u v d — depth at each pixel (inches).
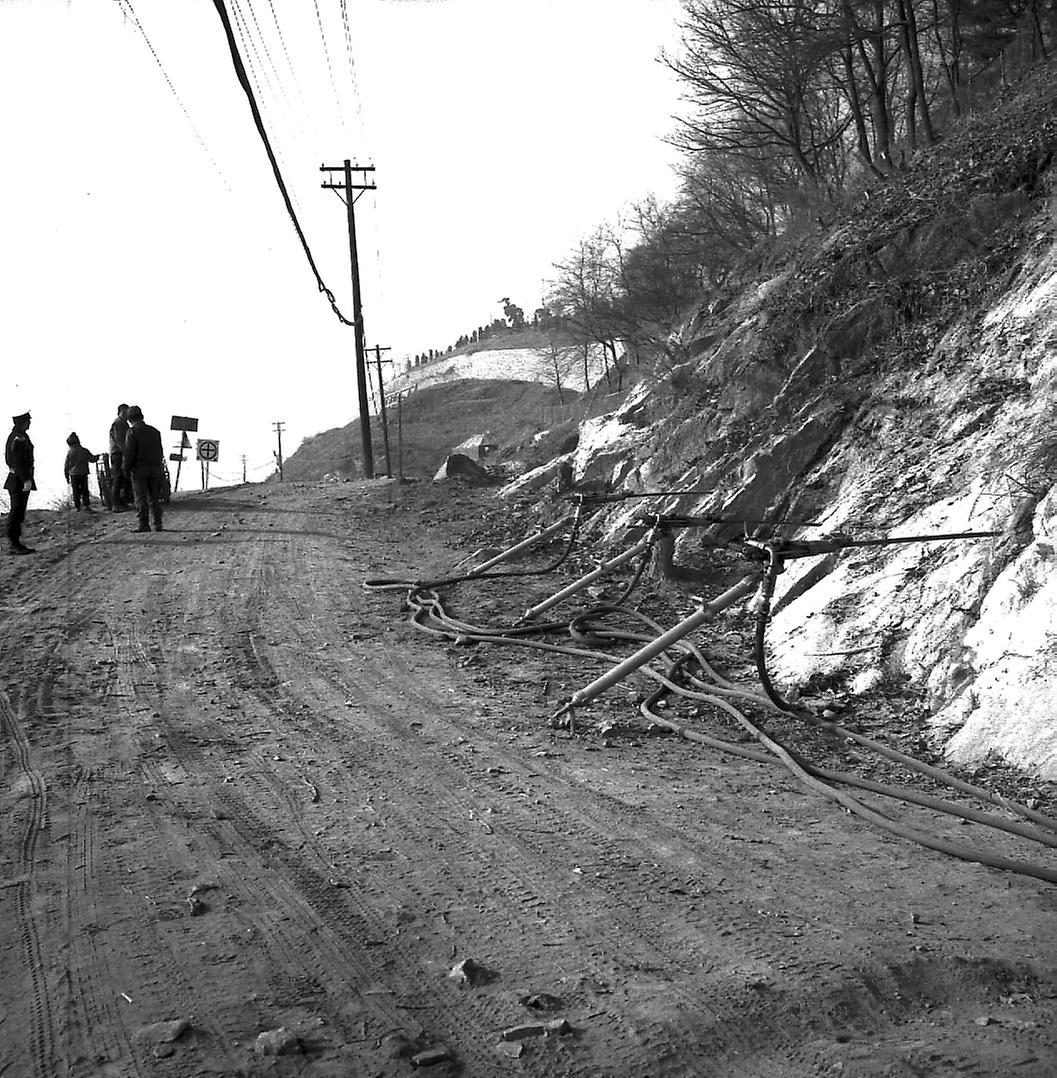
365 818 215.6
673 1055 129.7
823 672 313.4
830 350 510.0
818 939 160.2
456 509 759.7
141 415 681.0
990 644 274.4
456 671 347.6
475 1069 127.1
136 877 185.2
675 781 239.8
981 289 455.8
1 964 154.2
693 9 1064.8
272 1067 126.5
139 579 517.0
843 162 1146.7
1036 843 203.3
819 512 438.6
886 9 975.6
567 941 160.7
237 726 285.6
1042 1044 132.0
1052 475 304.2
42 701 310.0
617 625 400.8
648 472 599.5
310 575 527.8
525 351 5157.5
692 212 1504.7
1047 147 492.7
